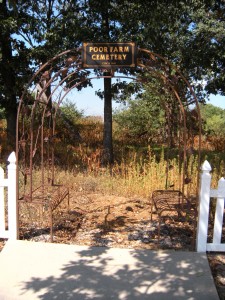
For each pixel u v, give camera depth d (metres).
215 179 6.50
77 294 3.08
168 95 7.08
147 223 5.07
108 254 3.87
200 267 3.61
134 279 3.35
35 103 4.48
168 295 3.10
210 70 10.52
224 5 8.52
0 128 15.37
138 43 8.90
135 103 15.67
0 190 4.16
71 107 18.84
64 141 12.85
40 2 10.65
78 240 4.42
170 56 10.48
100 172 8.09
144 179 6.78
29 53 9.56
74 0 9.34
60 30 8.99
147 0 8.91
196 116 4.21
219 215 3.96
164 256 3.84
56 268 3.54
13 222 4.20
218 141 13.72
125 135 15.43
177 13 9.72
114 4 9.20
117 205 5.91
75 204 5.94
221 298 3.17
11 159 4.12
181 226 4.98
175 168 6.82
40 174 7.22
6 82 10.03
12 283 3.25
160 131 14.60
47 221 5.00
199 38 10.16
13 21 9.06
